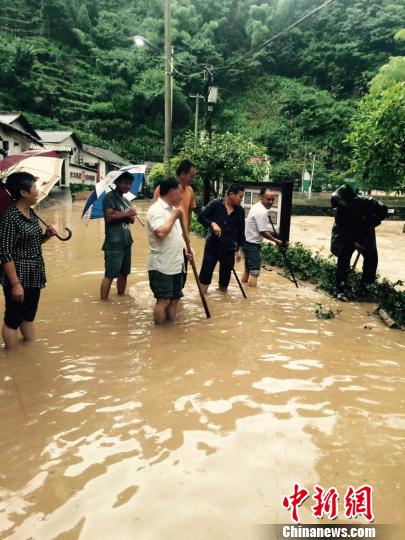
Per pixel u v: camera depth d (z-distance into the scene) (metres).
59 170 4.07
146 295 5.67
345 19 75.69
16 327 3.77
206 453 2.36
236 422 2.67
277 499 2.04
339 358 3.73
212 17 78.81
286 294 5.98
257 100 72.62
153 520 1.90
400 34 22.73
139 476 2.18
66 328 4.33
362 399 3.01
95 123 56.00
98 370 3.37
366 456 2.37
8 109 50.09
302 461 2.31
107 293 5.38
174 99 58.84
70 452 2.36
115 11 79.44
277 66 78.06
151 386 3.12
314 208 22.31
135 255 8.90
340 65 71.44
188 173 5.28
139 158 52.78
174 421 2.67
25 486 2.10
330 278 6.48
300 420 2.71
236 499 2.03
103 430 2.57
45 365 3.46
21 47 53.19
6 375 3.28
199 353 3.73
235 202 5.56
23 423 2.64
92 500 2.01
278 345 3.98
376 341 4.20
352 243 5.75
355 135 5.11
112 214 5.11
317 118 63.62
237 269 7.73
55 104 56.22
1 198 3.39
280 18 78.44
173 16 70.56
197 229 12.31
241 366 3.49
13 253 3.57
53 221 14.94
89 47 69.50
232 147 12.93
